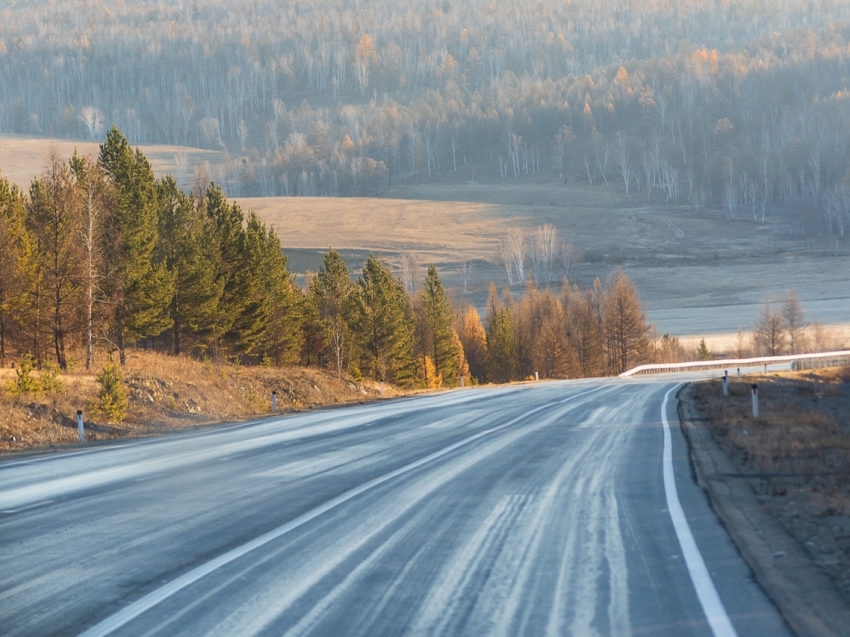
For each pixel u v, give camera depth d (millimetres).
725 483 36219
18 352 122688
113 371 84812
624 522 27719
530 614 18109
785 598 18922
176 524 29391
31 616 18906
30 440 69500
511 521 28328
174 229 142875
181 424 89688
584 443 52469
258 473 42688
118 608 19281
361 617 18141
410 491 35250
